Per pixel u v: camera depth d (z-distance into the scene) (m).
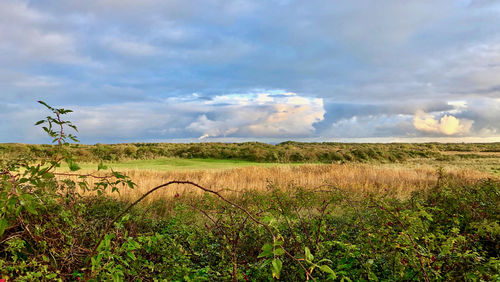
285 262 2.92
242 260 3.24
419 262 2.38
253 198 4.37
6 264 2.04
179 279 2.81
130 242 2.04
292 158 32.31
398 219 2.50
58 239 2.59
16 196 1.31
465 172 14.35
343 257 2.84
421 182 11.84
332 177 13.40
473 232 3.38
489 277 2.09
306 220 3.47
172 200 7.31
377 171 15.53
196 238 3.87
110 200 5.05
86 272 1.78
